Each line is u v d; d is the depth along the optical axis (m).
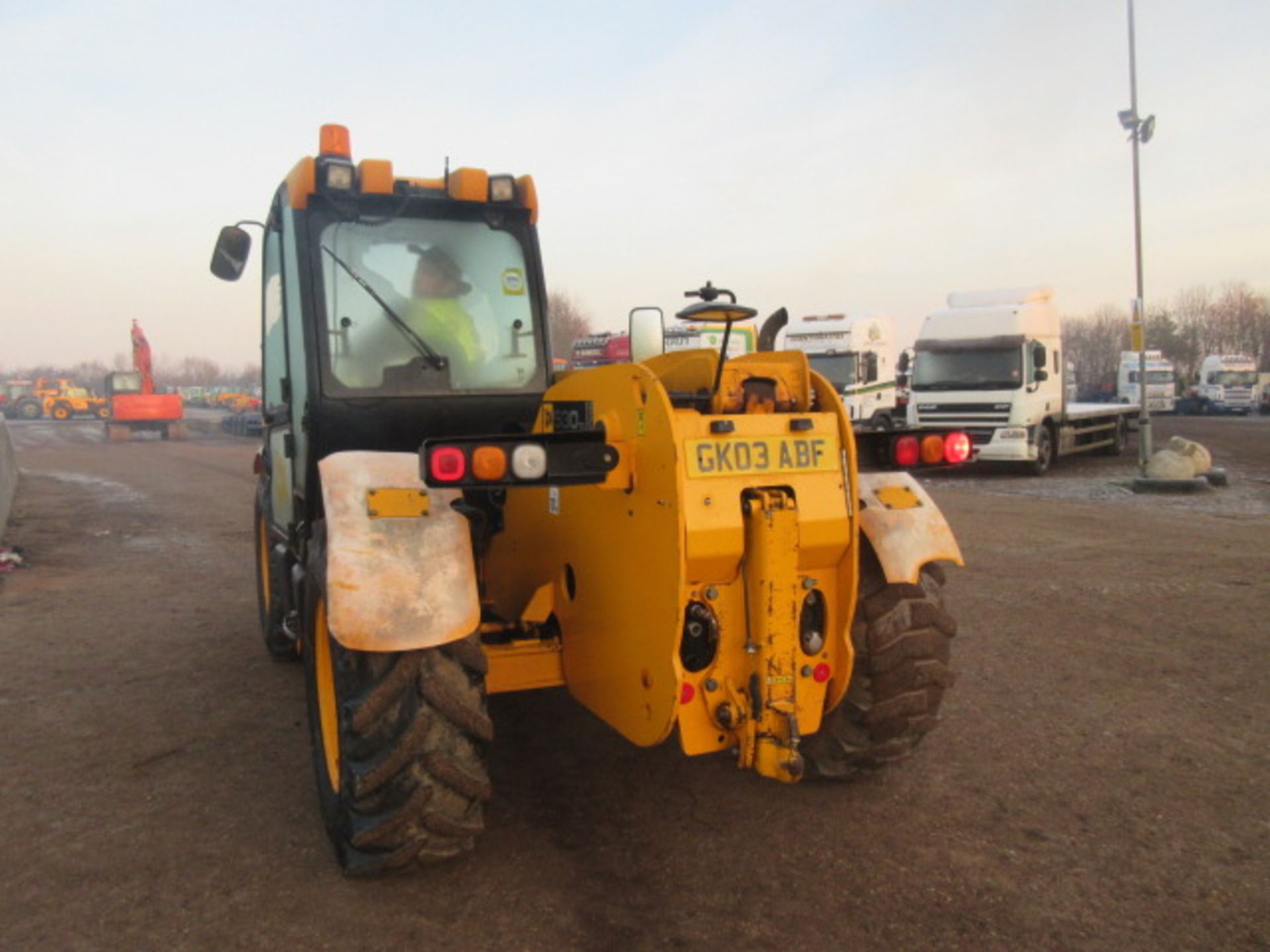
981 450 17.31
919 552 3.60
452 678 3.14
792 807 3.83
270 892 3.25
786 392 3.42
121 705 5.27
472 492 4.12
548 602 3.72
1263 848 3.45
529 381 4.54
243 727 4.91
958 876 3.29
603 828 3.68
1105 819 3.70
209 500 15.98
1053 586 7.73
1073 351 82.56
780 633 3.10
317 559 3.58
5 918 3.11
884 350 22.52
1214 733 4.57
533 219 4.59
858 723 3.68
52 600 8.12
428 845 3.15
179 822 3.81
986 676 5.48
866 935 2.94
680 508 2.90
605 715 3.35
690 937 2.95
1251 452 21.95
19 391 64.31
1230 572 8.20
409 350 4.32
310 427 4.14
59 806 3.97
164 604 7.93
